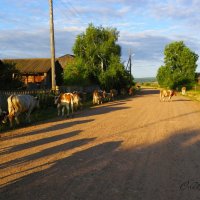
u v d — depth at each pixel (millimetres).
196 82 84562
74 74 40875
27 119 16641
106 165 8648
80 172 8008
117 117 19375
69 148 10617
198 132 13875
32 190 6746
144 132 13828
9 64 28109
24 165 8586
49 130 14242
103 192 6652
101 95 32219
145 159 9297
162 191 6727
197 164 8789
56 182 7258
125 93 52375
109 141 11844
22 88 29031
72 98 19594
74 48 47531
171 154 9922
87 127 15180
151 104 30547
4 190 6746
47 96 24250
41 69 43625
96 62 47594
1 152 10016
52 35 25469
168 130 14383
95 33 46906
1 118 15094
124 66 48844
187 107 26875
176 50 82125
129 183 7219
